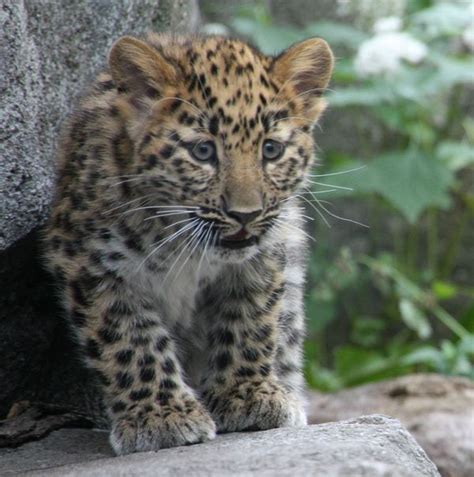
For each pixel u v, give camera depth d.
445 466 14.12
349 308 21.84
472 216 22.28
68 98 11.70
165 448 9.87
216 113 10.06
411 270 21.36
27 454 10.22
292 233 11.46
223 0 21.02
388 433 9.44
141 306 10.55
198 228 10.21
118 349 10.39
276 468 8.29
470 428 14.61
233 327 10.95
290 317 12.01
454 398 15.79
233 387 10.80
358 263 21.80
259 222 10.17
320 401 16.02
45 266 10.78
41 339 11.38
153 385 10.30
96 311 10.42
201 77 10.19
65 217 10.55
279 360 11.92
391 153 19.39
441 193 18.23
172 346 10.58
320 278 20.30
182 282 10.88
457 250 22.30
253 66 10.42
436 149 20.88
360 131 21.80
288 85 10.59
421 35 19.56
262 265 10.91
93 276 10.41
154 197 10.36
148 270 10.58
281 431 9.78
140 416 10.12
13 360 11.28
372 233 21.95
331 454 8.57
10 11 10.16
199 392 11.19
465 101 22.27
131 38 10.30
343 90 19.16
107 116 10.68
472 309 20.19
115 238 10.40
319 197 19.39
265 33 18.56
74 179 10.59
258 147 10.20
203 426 10.02
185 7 13.51
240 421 10.56
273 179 10.36
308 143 10.86
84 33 11.89
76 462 9.84
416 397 15.84
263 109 10.24
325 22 20.55
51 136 11.38
